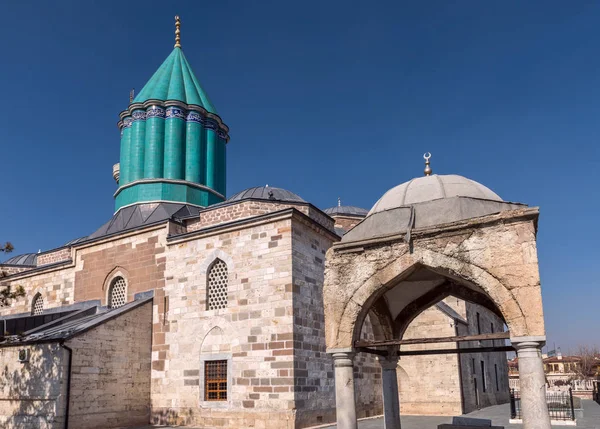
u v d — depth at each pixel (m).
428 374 31.19
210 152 36.34
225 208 26.91
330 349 10.39
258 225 23.23
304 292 22.59
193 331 23.84
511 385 65.44
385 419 12.85
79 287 29.41
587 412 31.34
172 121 35.09
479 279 9.22
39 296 31.98
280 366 21.08
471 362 34.34
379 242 10.23
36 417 20.59
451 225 9.58
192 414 22.84
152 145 34.50
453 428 14.92
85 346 21.69
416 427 22.78
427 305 13.34
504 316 8.97
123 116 36.44
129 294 26.86
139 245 27.17
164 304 25.17
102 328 22.66
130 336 24.02
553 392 30.81
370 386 27.98
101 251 28.86
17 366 21.75
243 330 22.42
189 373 23.44
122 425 22.69
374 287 10.18
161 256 26.06
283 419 20.44
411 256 9.91
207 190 35.12
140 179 33.97
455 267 9.46
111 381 22.59
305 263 23.06
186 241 25.33
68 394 20.61
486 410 33.78
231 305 23.06
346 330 10.31
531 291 8.75
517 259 8.97
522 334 8.67
